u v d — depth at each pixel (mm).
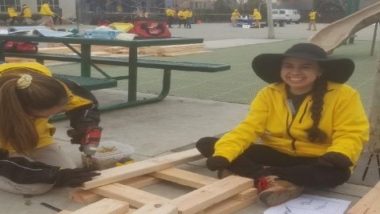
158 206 2682
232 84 7941
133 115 5566
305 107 3279
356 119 3150
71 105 3355
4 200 3107
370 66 10500
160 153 4129
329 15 45500
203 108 6004
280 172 3133
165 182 3477
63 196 3164
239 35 23734
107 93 7043
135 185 3326
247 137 3359
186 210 2701
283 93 3385
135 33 6621
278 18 42969
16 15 31109
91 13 39031
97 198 3080
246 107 6074
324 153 3186
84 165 3602
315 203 3082
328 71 3264
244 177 3242
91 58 7203
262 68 3457
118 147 3873
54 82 3025
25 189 3109
